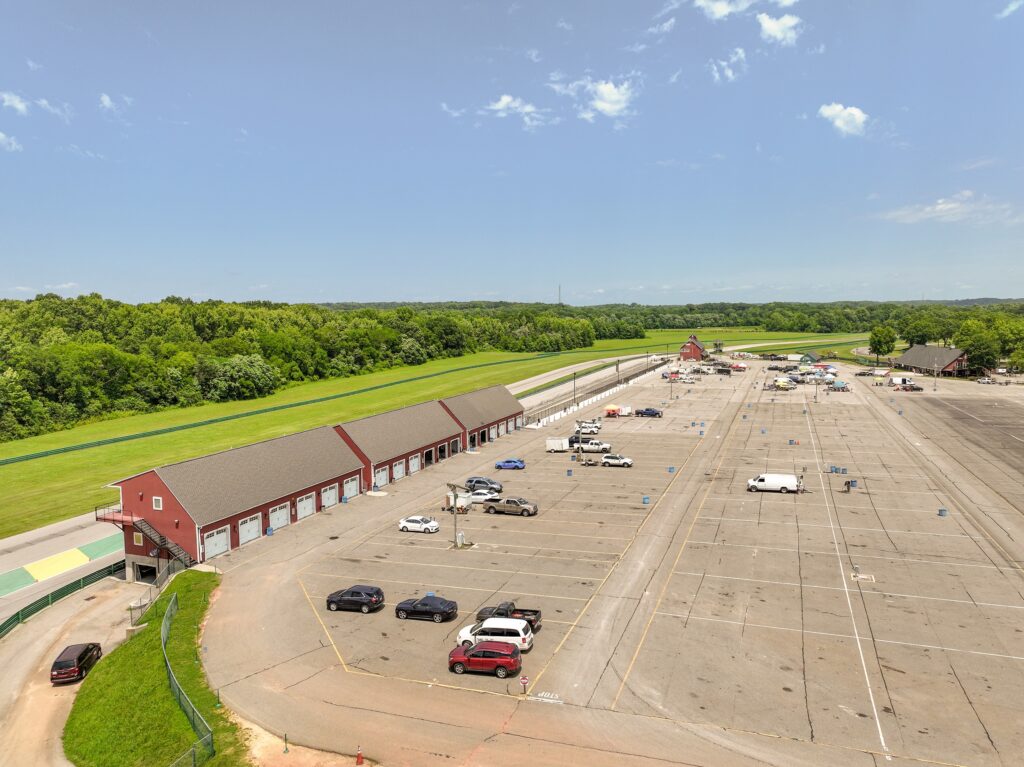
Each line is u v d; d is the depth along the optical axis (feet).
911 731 99.71
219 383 497.05
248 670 123.24
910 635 130.93
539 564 174.50
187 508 182.19
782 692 111.14
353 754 97.76
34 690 134.00
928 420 396.57
